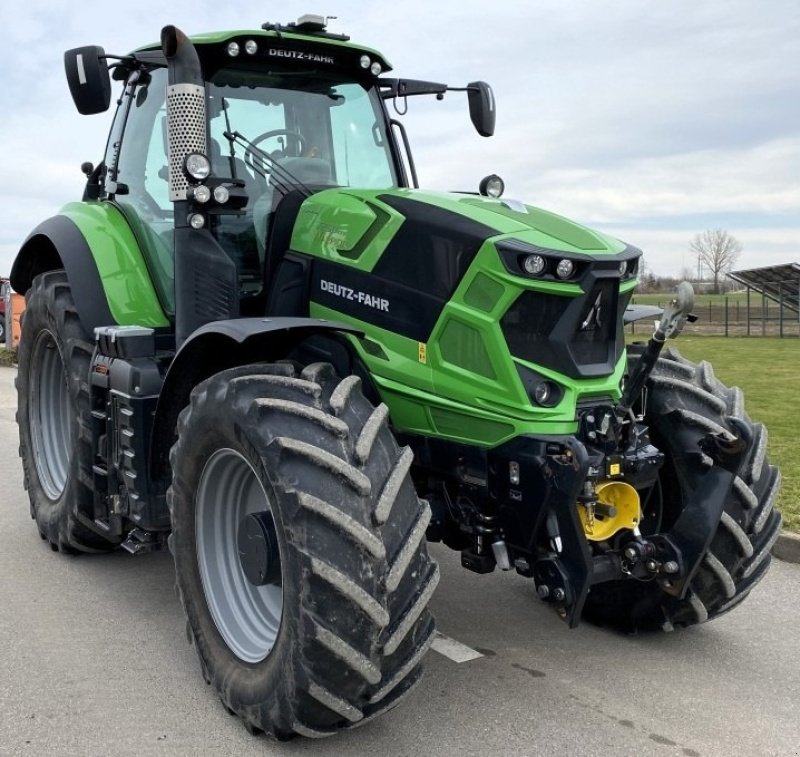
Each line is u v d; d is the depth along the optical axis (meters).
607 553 3.16
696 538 3.12
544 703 3.19
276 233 3.77
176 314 3.64
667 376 3.71
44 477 5.02
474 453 3.14
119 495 3.90
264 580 2.91
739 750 2.88
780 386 13.01
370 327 3.38
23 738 2.89
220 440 2.98
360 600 2.51
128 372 3.68
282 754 2.82
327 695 2.57
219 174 3.82
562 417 2.98
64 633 3.76
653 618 3.70
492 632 3.86
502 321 3.00
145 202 4.21
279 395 2.84
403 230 3.28
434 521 3.41
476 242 3.05
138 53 4.11
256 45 3.83
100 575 4.50
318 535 2.56
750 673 3.47
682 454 3.52
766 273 27.12
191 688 3.28
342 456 2.65
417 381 3.23
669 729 3.01
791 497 5.70
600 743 2.91
